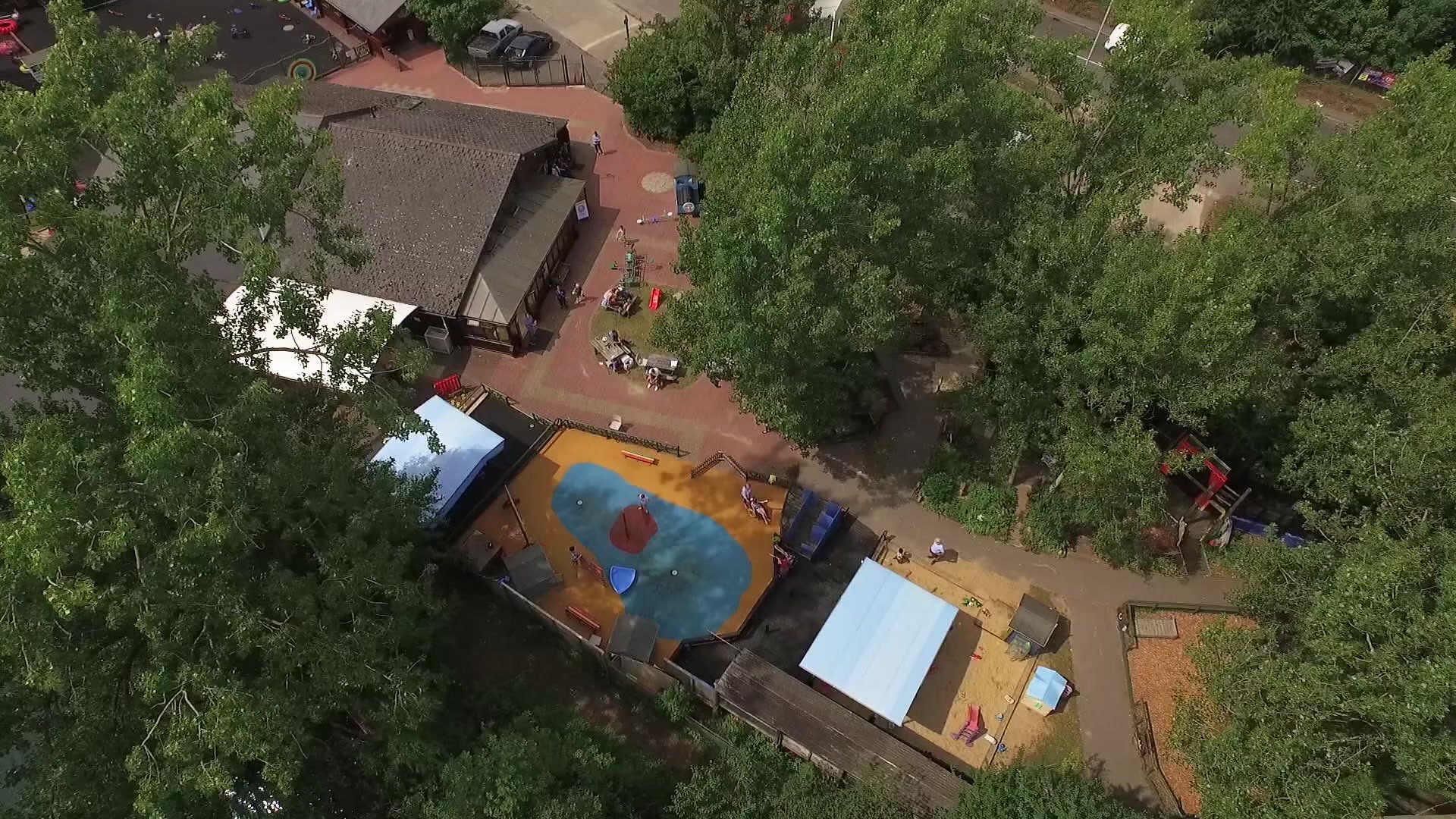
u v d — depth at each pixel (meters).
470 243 54.22
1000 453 43.75
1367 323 40.66
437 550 43.50
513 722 33.56
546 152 64.00
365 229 54.91
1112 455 36.62
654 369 52.84
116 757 26.75
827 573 44.12
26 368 25.77
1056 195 41.91
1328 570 32.72
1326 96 76.19
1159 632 41.59
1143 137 43.88
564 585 43.31
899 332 47.56
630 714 39.19
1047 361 38.38
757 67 45.09
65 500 21.08
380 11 78.94
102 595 22.55
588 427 50.25
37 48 77.25
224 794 28.89
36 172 23.88
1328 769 27.25
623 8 87.12
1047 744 38.28
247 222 27.58
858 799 31.58
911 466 49.03
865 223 36.72
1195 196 46.31
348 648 28.66
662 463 48.78
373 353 30.03
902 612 39.66
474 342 55.16
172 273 26.83
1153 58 42.62
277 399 29.08
